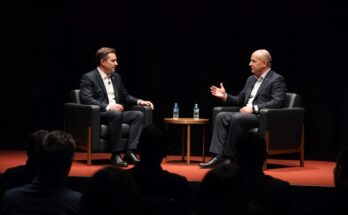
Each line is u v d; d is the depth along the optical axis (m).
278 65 7.46
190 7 7.70
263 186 2.91
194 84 7.76
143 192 3.19
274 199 2.91
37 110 8.20
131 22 7.85
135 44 7.88
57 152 2.62
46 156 2.62
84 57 8.02
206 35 7.66
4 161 6.74
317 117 7.38
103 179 2.23
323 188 4.97
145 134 3.16
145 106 6.94
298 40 7.38
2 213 2.68
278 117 6.45
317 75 7.34
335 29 7.22
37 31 8.10
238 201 2.27
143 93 7.90
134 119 6.73
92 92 6.94
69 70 8.08
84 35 7.98
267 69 6.91
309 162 7.18
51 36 8.07
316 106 7.37
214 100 7.71
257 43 7.51
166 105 7.86
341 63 7.22
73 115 6.86
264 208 2.88
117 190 2.22
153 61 7.84
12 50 8.17
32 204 2.66
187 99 7.80
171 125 7.92
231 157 6.47
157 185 3.19
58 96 8.13
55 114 8.16
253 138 2.96
